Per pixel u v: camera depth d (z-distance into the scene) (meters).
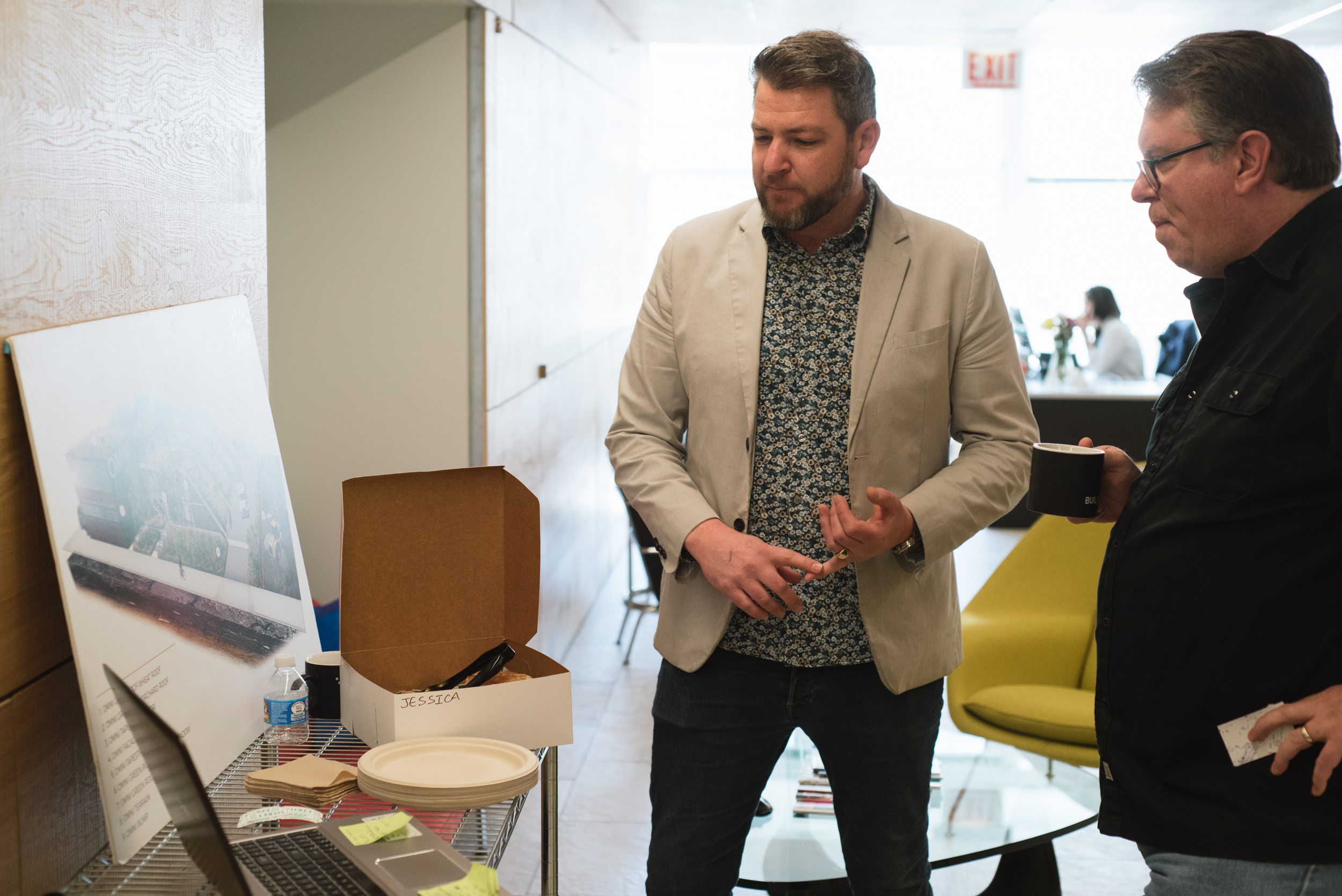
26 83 1.25
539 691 1.58
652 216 10.25
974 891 3.09
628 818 3.52
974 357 1.88
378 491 1.63
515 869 3.15
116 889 1.26
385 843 1.27
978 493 1.80
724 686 1.86
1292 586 1.30
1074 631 3.53
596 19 5.96
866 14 8.30
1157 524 1.41
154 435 1.49
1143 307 10.56
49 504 1.24
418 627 1.71
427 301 3.73
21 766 1.26
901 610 1.83
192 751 1.45
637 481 1.88
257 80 1.99
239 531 1.70
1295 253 1.33
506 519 1.72
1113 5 8.18
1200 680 1.36
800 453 1.83
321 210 3.71
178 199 1.65
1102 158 10.38
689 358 1.88
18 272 1.25
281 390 3.78
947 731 3.39
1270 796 1.32
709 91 10.02
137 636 1.38
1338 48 10.04
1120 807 1.49
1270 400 1.30
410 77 3.64
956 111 10.41
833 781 1.94
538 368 4.54
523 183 4.20
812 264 1.86
